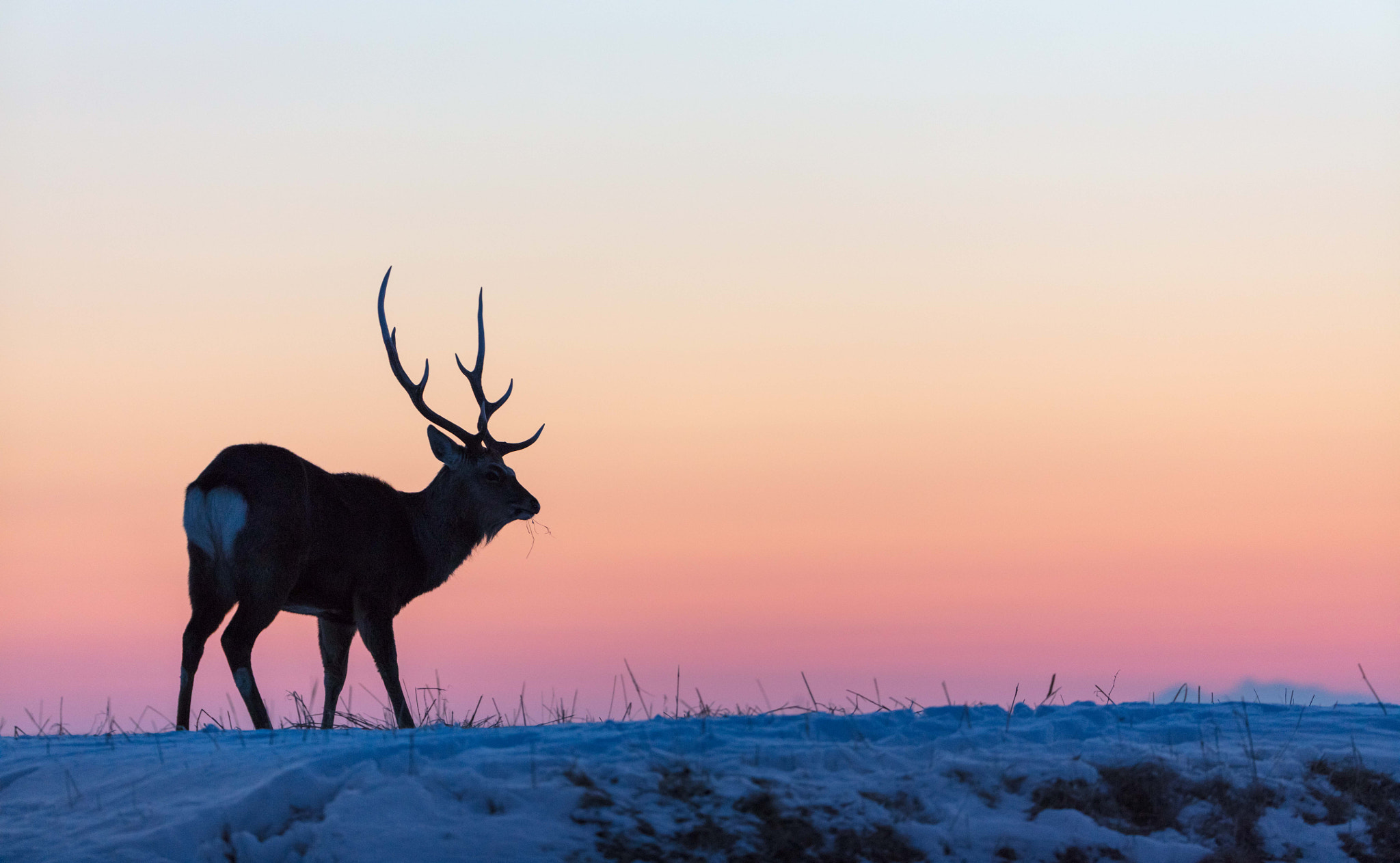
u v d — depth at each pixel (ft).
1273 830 92.12
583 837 81.25
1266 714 116.67
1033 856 85.20
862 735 100.27
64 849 80.23
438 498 168.76
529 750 92.99
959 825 86.53
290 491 145.59
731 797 85.71
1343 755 102.01
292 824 82.38
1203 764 98.37
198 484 142.82
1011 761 94.17
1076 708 115.55
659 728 99.60
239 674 139.74
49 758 99.76
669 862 80.38
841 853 82.58
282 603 144.25
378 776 86.17
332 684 164.25
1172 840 89.92
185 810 84.07
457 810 83.25
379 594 159.74
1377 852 91.56
